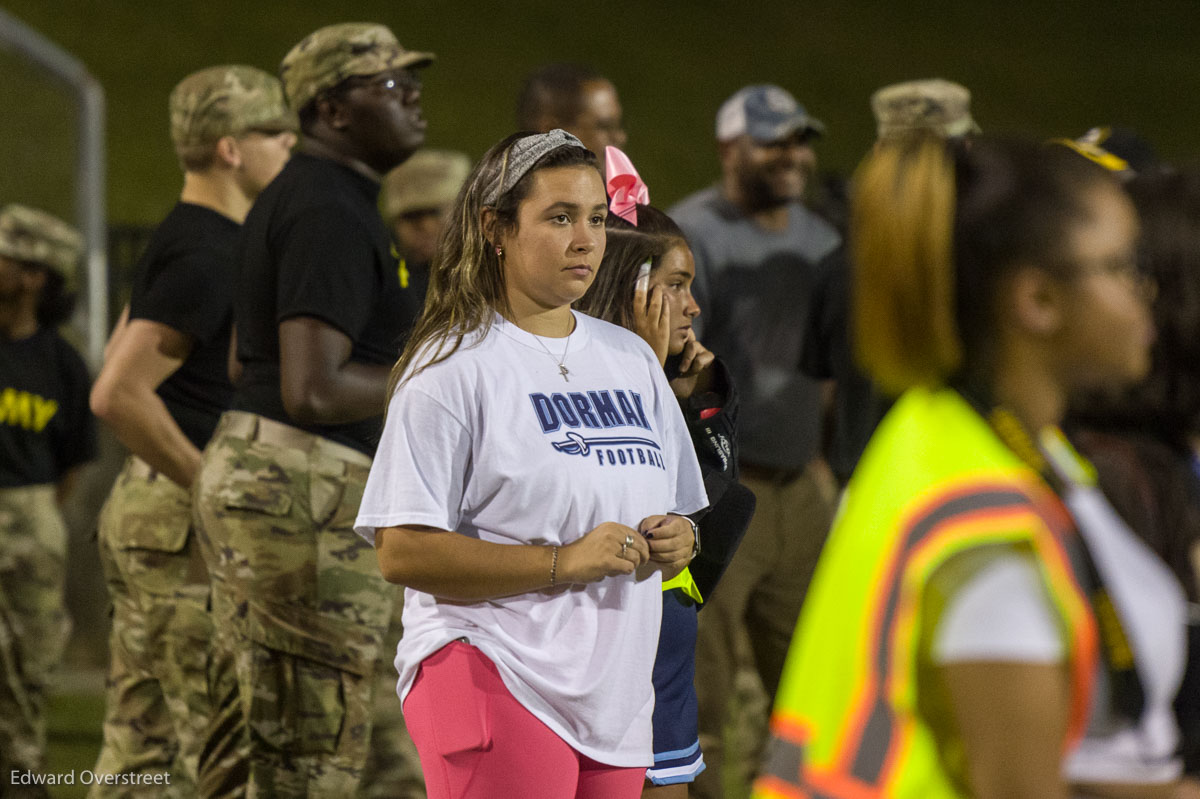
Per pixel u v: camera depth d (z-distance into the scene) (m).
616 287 9.74
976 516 4.21
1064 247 4.39
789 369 15.23
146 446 12.85
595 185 8.42
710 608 14.66
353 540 11.27
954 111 15.68
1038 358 4.57
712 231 15.19
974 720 4.12
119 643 13.53
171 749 13.55
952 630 4.14
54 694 22.38
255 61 53.88
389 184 18.56
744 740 16.33
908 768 4.30
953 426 4.48
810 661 4.60
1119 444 5.48
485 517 8.17
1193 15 63.91
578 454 8.20
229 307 13.48
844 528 4.63
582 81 15.05
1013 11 63.94
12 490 16.67
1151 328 5.70
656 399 8.97
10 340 17.16
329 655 11.13
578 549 7.99
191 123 13.63
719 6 62.66
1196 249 5.75
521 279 8.38
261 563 11.05
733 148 15.38
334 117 11.76
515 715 8.00
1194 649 4.91
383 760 13.88
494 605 8.16
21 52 22.55
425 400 8.05
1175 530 5.30
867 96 55.44
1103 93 56.41
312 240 11.02
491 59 55.91
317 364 10.79
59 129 22.97
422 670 8.20
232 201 13.84
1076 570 4.24
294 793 11.10
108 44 53.78
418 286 13.41
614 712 8.33
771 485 15.05
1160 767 4.57
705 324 15.09
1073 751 4.40
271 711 11.08
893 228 4.55
